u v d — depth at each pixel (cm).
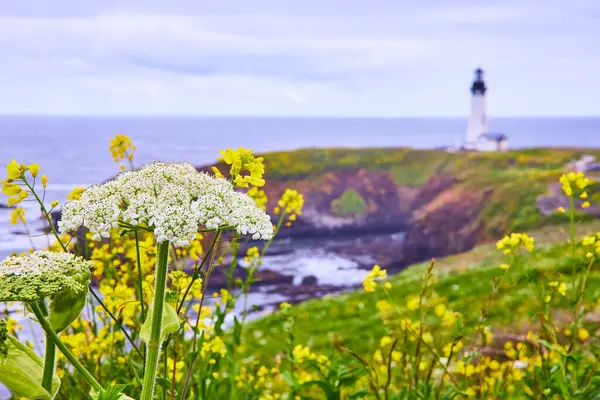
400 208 9744
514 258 472
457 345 445
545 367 438
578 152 9331
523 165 9419
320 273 6450
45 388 194
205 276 263
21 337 425
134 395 398
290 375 415
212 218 198
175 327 211
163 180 209
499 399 470
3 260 195
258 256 483
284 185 9500
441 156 10212
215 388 371
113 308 385
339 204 9556
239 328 439
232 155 264
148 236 331
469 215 8700
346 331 2384
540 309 460
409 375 416
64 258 199
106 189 204
